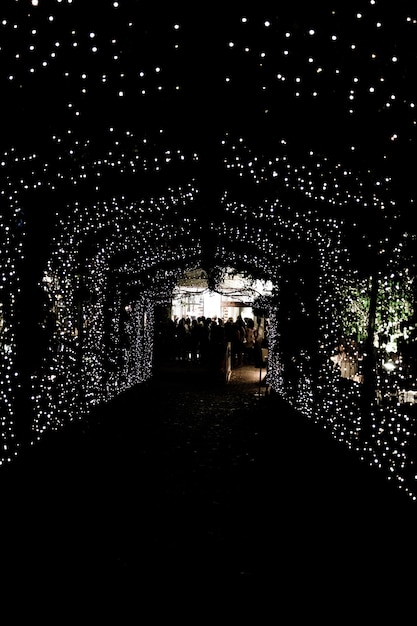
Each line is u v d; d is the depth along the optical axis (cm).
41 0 465
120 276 1530
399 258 676
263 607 419
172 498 683
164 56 532
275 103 611
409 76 511
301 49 505
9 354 787
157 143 738
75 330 1177
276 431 1134
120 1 468
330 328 1064
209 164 816
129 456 896
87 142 706
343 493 716
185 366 2353
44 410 930
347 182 729
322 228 970
